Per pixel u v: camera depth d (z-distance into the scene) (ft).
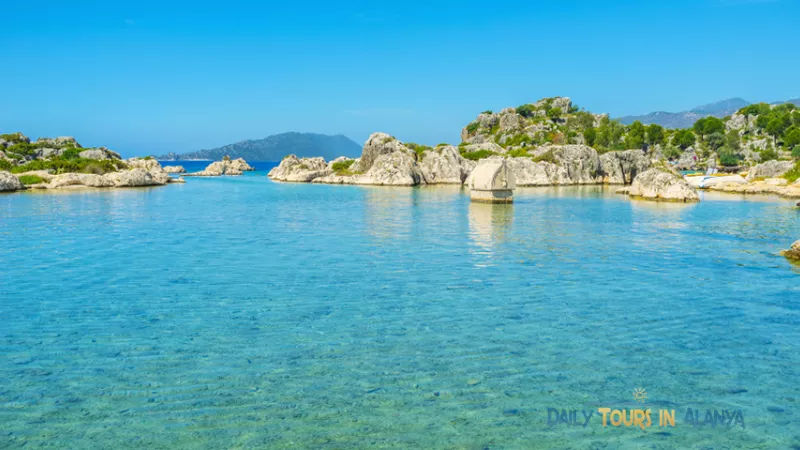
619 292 70.08
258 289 70.28
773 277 79.97
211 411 36.37
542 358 46.32
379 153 415.85
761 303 64.90
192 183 397.80
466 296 67.41
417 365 44.57
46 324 54.60
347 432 33.88
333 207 201.16
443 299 65.77
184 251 99.81
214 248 103.60
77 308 60.49
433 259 93.40
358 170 430.61
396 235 124.26
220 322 55.72
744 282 76.48
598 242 114.73
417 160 412.57
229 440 32.71
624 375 42.88
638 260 93.71
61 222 143.43
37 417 35.35
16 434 33.14
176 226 138.10
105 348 47.83
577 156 406.41
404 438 33.22
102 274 78.84
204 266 85.56
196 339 50.37
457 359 45.93
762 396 39.45
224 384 40.60
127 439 32.76
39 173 305.32
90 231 126.31
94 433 33.40
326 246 107.24
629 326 55.47
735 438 33.78
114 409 36.52
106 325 54.44
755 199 250.37
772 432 34.50
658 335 52.65
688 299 66.64
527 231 132.67
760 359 46.39
